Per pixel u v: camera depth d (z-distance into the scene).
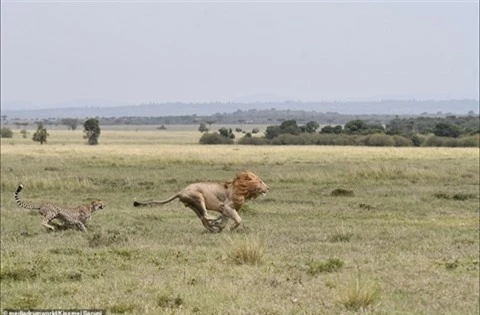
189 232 17.91
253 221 20.25
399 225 19.77
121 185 32.06
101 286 11.19
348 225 19.55
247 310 9.84
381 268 13.58
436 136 91.56
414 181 34.56
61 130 188.88
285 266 13.30
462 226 19.67
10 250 14.62
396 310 10.41
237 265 13.33
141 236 17.06
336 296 10.86
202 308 9.87
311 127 108.88
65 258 13.62
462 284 12.34
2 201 25.47
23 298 10.29
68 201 25.67
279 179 34.94
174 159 53.22
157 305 10.03
